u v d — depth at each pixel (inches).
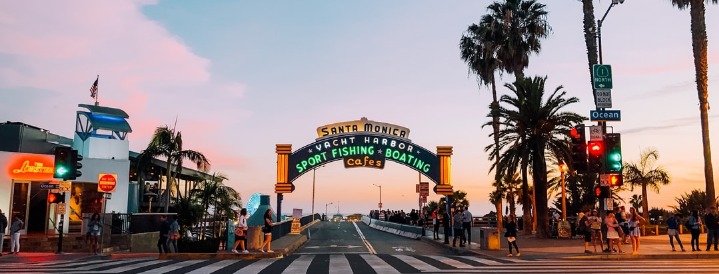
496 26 1815.9
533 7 1815.9
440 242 1224.2
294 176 1454.2
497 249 953.5
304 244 1264.8
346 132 1465.3
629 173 2070.6
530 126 1256.8
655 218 2251.5
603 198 845.8
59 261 755.4
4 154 1167.0
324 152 1455.5
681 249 866.8
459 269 624.7
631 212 835.4
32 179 1200.2
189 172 1870.1
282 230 1409.9
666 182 2039.9
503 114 1291.8
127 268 642.8
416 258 814.5
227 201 1664.6
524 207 1537.9
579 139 845.8
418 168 1424.7
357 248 1123.3
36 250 1064.2
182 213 1546.5
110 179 965.8
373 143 1446.9
